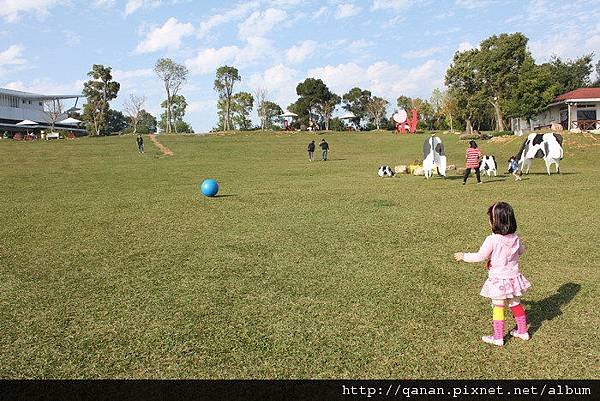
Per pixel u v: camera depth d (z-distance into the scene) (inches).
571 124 1603.1
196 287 232.1
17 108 3046.3
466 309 197.8
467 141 1579.7
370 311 197.2
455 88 2031.3
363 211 438.3
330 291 221.6
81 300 219.3
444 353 161.0
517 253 169.3
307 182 739.4
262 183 741.9
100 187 723.4
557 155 753.6
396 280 235.5
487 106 2255.2
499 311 166.2
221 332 180.7
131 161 1224.8
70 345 173.9
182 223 402.9
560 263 257.1
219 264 270.7
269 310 200.5
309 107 3329.2
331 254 285.7
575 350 160.6
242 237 339.3
